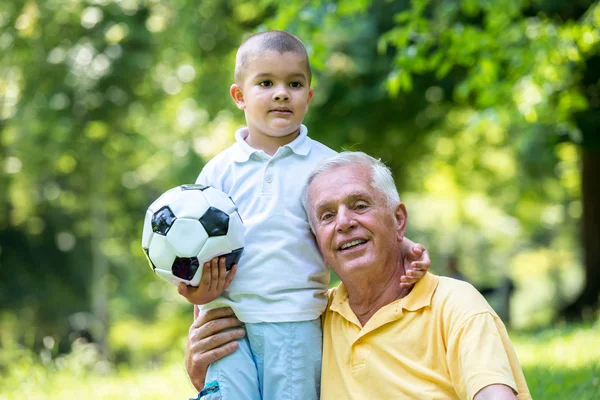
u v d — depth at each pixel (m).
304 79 3.94
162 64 16.78
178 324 23.73
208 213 3.60
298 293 3.72
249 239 3.77
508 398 3.13
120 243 21.81
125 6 16.23
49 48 16.17
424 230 29.39
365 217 3.60
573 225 31.25
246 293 3.71
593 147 13.48
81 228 21.48
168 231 3.59
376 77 14.16
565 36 10.36
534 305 33.56
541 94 10.34
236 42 15.50
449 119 17.61
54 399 7.20
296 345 3.68
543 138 13.90
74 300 21.92
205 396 3.66
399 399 3.48
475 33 9.80
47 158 17.61
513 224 32.66
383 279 3.66
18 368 8.16
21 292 21.33
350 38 13.70
